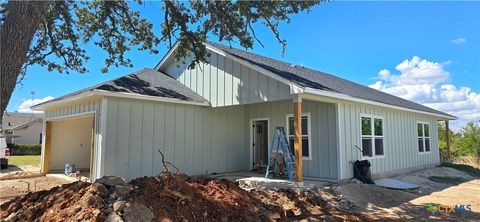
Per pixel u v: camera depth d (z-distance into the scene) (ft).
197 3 33.91
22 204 17.93
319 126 36.96
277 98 32.07
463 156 72.59
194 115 38.52
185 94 39.11
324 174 35.86
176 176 19.94
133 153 32.30
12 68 17.57
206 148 39.42
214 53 39.37
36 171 44.09
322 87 34.12
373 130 40.98
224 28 33.63
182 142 36.86
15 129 107.04
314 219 21.66
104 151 30.17
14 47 17.62
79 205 16.25
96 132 31.32
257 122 44.98
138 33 38.22
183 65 43.83
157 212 16.67
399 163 45.73
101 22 36.58
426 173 47.85
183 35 35.04
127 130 32.07
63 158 45.98
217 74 38.83
